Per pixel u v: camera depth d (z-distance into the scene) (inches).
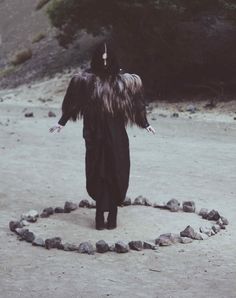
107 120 275.6
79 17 1006.4
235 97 896.3
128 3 906.1
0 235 269.3
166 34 938.7
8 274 216.8
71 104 278.8
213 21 970.1
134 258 238.2
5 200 340.2
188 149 547.5
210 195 359.6
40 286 204.7
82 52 1286.9
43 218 297.7
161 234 272.2
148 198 346.9
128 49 986.7
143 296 196.9
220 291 202.8
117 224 287.1
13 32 1675.7
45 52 1395.2
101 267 226.5
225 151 538.9
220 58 995.9
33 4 1819.6
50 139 602.2
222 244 259.6
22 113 897.5
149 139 611.8
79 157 496.1
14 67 1393.9
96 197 279.0
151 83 1004.6
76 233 271.9
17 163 462.6
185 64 983.0
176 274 219.9
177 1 888.3
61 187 376.5
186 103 920.9
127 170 279.7
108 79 275.1
